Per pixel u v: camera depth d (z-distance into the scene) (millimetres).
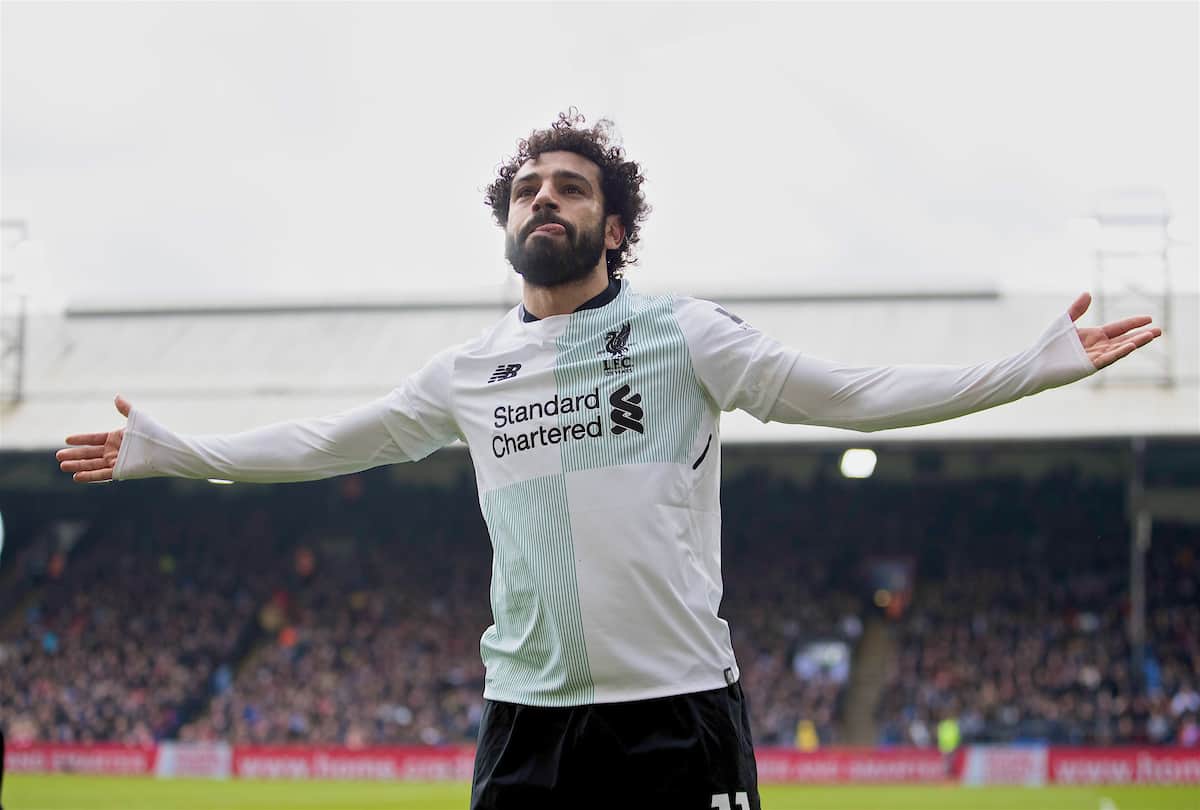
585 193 7070
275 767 56688
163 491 76375
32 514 75625
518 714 6688
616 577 6496
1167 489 68000
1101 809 41375
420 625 68875
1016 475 70188
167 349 69375
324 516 75312
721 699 6648
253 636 69688
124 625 69938
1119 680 59312
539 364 6852
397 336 70125
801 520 71625
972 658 62125
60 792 49062
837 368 6688
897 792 47625
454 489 75062
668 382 6730
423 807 43375
